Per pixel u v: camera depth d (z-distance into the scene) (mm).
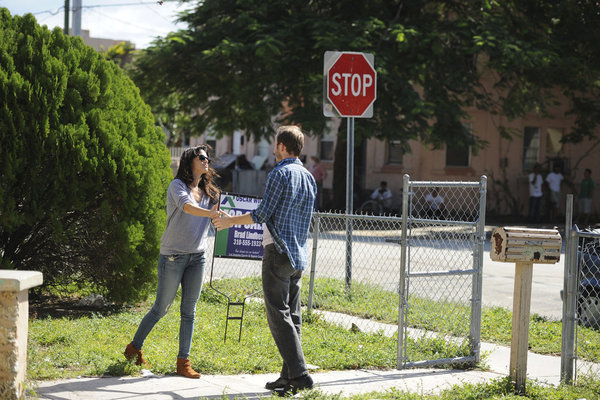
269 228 6629
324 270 16469
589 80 28750
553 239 7195
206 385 6895
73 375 6996
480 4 28312
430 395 6914
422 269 16422
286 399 6348
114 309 10555
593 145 36969
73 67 9938
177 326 9492
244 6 27984
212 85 31078
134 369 7215
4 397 5527
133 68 31516
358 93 12523
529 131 37812
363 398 6539
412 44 25594
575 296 7715
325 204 36125
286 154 6926
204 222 7426
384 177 37844
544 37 28969
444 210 36031
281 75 27641
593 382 7703
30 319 9500
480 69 32094
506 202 36656
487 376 8047
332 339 9250
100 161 9734
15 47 9578
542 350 9438
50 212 9594
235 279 13258
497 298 13859
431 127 26609
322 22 26125
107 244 10023
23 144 9336
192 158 7453
